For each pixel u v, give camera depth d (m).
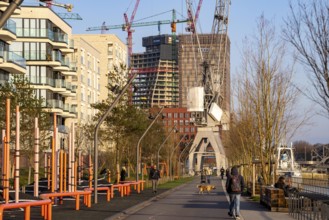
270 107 33.84
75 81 87.75
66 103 74.19
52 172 27.05
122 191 38.53
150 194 41.34
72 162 28.80
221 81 113.06
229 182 22.81
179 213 25.36
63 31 73.56
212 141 120.69
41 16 66.81
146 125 57.94
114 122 50.50
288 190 26.27
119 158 56.06
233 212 22.81
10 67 51.06
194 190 51.59
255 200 35.03
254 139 38.06
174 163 91.88
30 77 66.56
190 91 112.56
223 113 110.69
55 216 22.27
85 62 92.38
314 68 14.10
